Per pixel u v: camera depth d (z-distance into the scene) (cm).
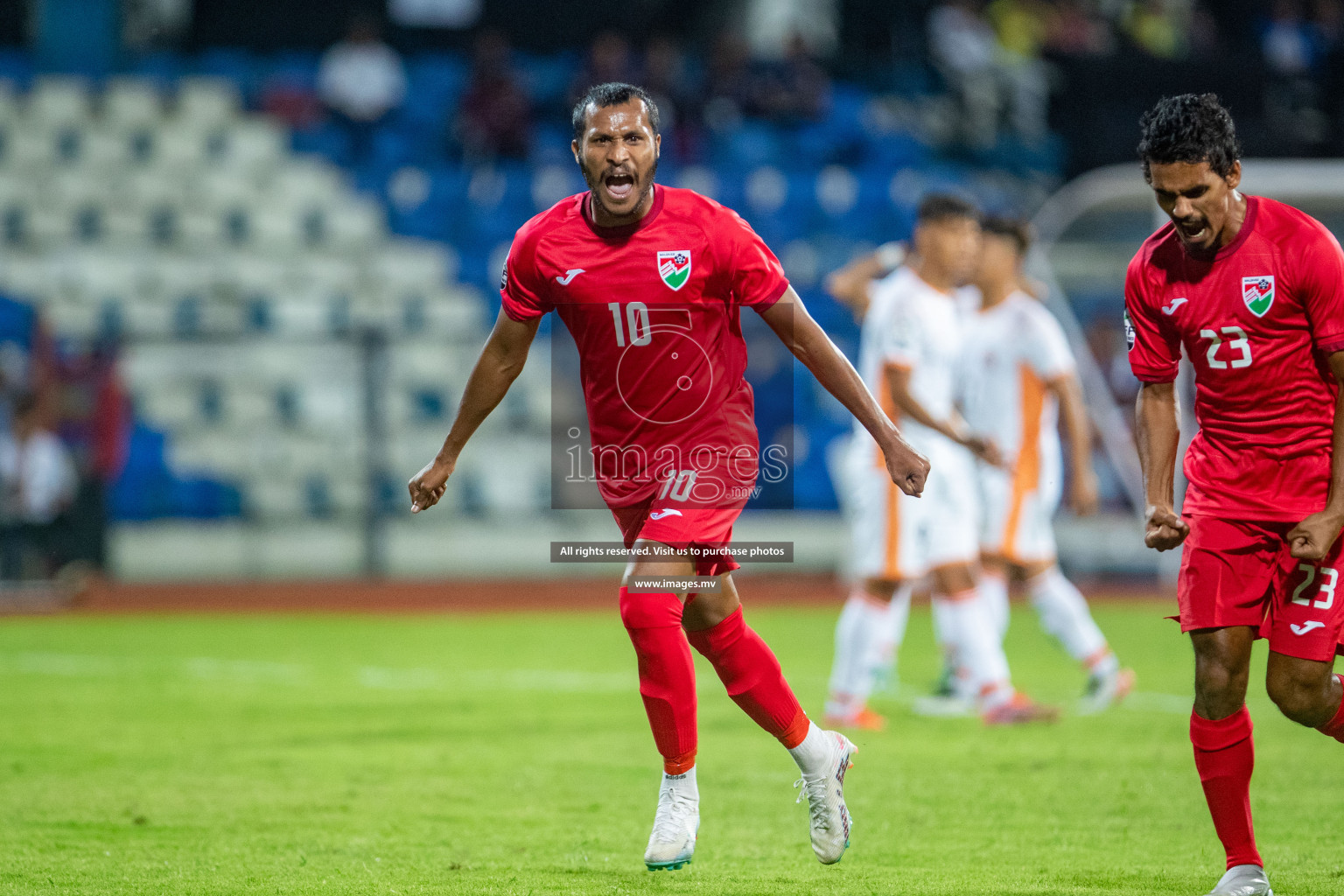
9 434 5341
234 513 5612
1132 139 7231
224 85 7269
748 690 1515
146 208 6775
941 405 2642
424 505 1585
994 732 2570
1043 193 7325
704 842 1733
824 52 8131
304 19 7944
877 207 7156
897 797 1994
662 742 1521
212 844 1705
